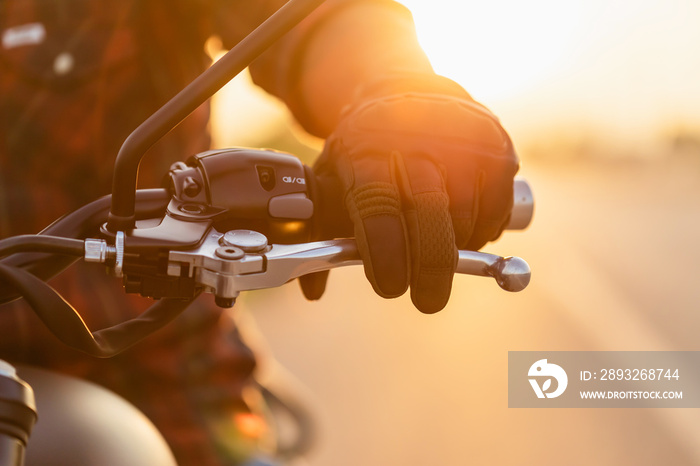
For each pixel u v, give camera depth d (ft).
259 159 2.92
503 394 17.17
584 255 43.27
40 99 3.73
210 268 2.75
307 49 3.43
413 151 2.89
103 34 3.75
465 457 13.69
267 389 5.02
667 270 39.47
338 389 17.07
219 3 3.78
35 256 2.82
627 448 14.90
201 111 3.94
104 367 3.71
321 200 2.94
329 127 3.50
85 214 2.88
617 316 27.81
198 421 3.73
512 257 2.89
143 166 3.82
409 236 2.82
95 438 2.93
